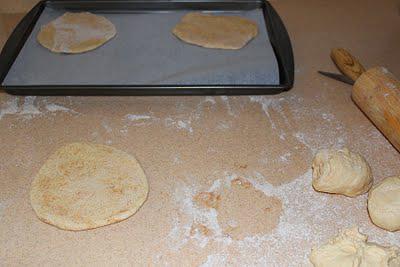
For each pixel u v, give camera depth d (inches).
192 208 22.7
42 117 27.2
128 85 27.4
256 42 31.4
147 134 26.3
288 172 24.3
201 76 28.7
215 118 27.3
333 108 27.9
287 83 27.4
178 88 27.3
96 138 26.0
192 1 34.3
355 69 28.8
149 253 21.1
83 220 22.0
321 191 23.1
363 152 25.3
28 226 22.0
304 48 32.6
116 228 22.0
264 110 27.7
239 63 29.5
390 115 23.9
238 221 22.2
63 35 31.6
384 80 24.8
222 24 32.9
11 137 26.1
